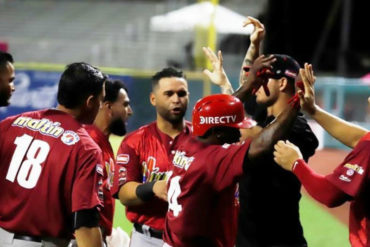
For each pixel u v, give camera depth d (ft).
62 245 49.60
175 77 64.13
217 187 47.55
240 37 289.94
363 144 46.55
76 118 51.55
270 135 46.52
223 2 311.88
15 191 49.16
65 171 48.44
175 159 50.67
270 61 56.80
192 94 210.59
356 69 315.99
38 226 48.91
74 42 299.99
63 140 49.01
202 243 48.93
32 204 48.65
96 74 51.11
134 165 63.21
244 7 311.06
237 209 54.80
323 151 236.84
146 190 58.59
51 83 201.05
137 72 210.38
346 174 46.29
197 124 48.93
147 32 306.76
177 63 279.90
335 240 112.27
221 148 47.85
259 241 58.18
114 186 62.59
